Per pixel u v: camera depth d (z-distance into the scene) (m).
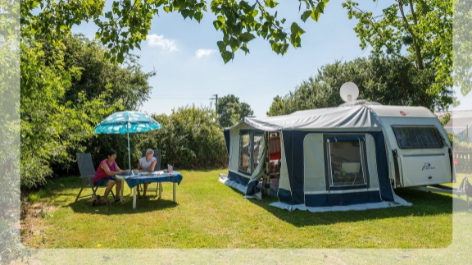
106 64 12.49
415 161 7.29
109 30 4.75
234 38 3.33
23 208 6.36
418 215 6.02
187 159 14.76
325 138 6.89
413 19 16.52
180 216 6.00
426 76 15.85
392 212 6.23
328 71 18.62
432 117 7.98
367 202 6.97
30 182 5.80
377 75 17.28
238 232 5.05
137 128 8.37
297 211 6.30
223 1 3.49
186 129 14.92
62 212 6.32
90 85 12.07
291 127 6.71
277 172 9.87
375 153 7.22
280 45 3.64
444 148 7.68
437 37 13.27
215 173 13.02
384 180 7.17
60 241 4.62
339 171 6.91
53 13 5.66
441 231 5.00
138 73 13.94
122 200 7.27
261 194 7.64
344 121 7.26
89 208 6.68
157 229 5.20
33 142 5.45
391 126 7.43
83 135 8.20
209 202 7.20
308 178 6.69
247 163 9.13
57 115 6.32
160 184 7.81
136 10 4.86
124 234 4.96
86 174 7.35
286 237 4.80
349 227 5.26
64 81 6.79
